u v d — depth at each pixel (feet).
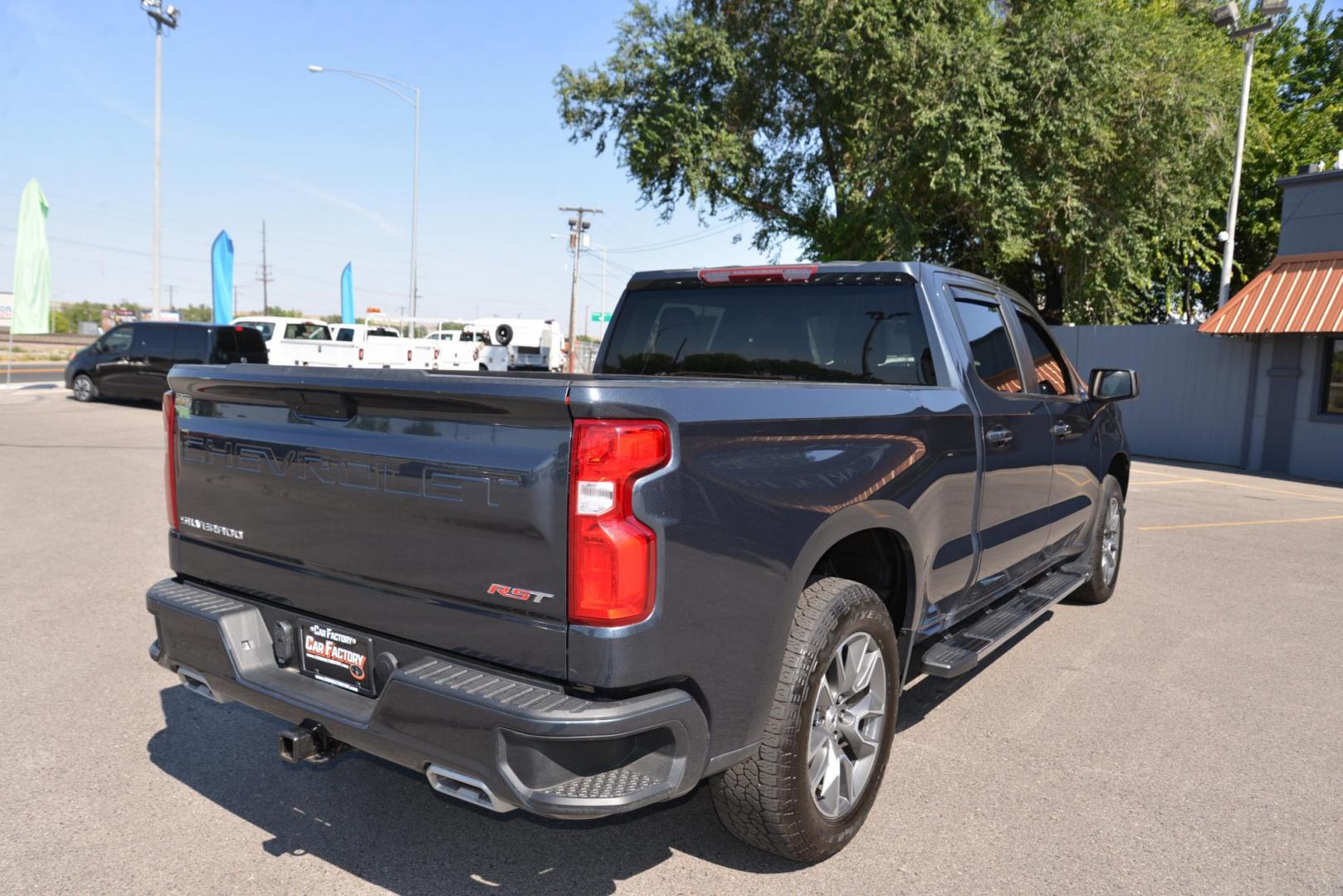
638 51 68.28
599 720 7.06
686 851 9.79
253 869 9.20
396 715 7.77
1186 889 9.18
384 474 8.19
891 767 11.93
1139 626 18.80
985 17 61.52
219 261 85.51
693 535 7.59
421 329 143.23
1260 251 86.38
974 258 76.48
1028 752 12.44
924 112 57.57
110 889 8.77
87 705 13.26
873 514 9.85
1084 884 9.24
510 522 7.43
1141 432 59.31
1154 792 11.30
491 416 7.54
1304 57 93.40
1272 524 32.60
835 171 71.67
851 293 13.04
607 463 7.11
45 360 150.10
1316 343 50.98
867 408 9.96
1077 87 58.34
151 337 64.03
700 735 7.75
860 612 9.47
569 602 7.18
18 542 23.30
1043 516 15.52
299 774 11.35
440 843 9.82
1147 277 70.95
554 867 9.42
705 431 7.75
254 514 9.41
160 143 87.81
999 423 13.19
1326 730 13.41
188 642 9.70
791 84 69.10
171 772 11.32
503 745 7.18
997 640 12.69
